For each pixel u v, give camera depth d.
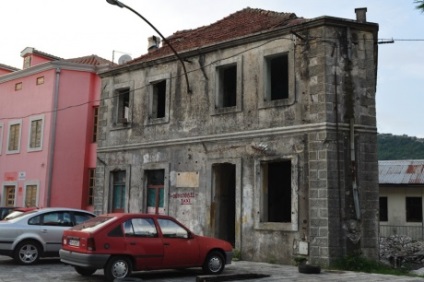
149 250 11.36
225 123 17.17
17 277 11.66
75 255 11.00
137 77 20.73
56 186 25.38
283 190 16.52
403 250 20.47
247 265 14.57
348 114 14.80
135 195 19.89
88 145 26.38
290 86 15.48
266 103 16.05
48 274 12.23
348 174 14.51
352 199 14.40
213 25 21.47
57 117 25.86
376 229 14.51
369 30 15.40
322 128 14.50
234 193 18.02
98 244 10.80
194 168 17.94
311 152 14.68
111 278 10.84
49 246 14.16
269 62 16.53
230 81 18.41
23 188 26.70
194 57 18.56
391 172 30.58
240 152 16.56
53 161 25.50
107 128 21.66
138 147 20.06
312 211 14.40
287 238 14.93
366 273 12.96
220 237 17.27
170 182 18.66
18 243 13.80
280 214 16.39
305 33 15.33
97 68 26.69
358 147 14.74
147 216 11.72
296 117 15.21
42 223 14.23
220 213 17.41
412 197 28.55
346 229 14.22
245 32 18.14
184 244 11.92
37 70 27.08
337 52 14.98
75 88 26.39
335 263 13.87
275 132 15.62
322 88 14.67
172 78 19.27
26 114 27.50
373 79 15.24
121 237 11.10
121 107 21.75
